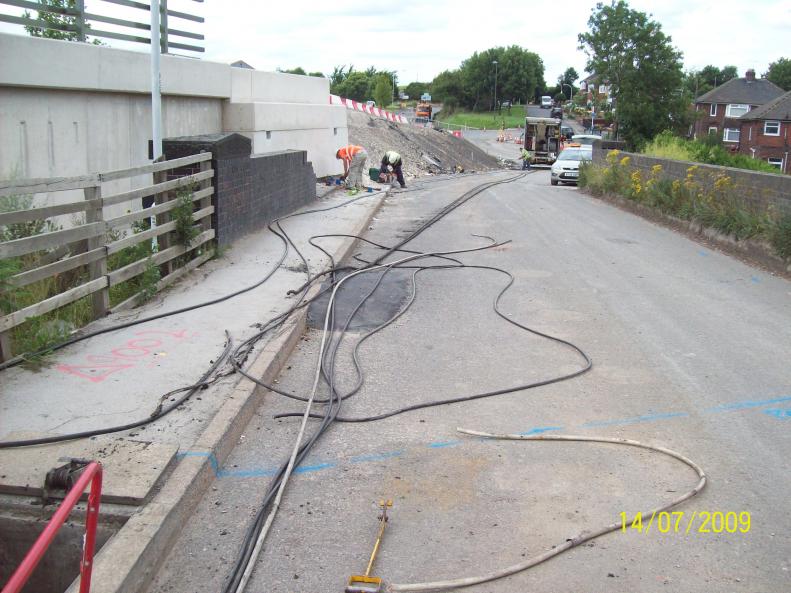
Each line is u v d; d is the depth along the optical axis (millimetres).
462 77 134625
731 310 9336
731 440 5484
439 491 4750
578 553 4062
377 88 101188
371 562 3918
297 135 20797
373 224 16812
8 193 5910
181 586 3764
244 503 4566
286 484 4777
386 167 27531
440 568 3918
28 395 5648
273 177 14594
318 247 12359
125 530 3871
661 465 5102
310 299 9008
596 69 48562
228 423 5266
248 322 7820
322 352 7402
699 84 102438
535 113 126000
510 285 10750
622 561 3986
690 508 4527
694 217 15703
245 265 10641
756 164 24031
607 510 4508
